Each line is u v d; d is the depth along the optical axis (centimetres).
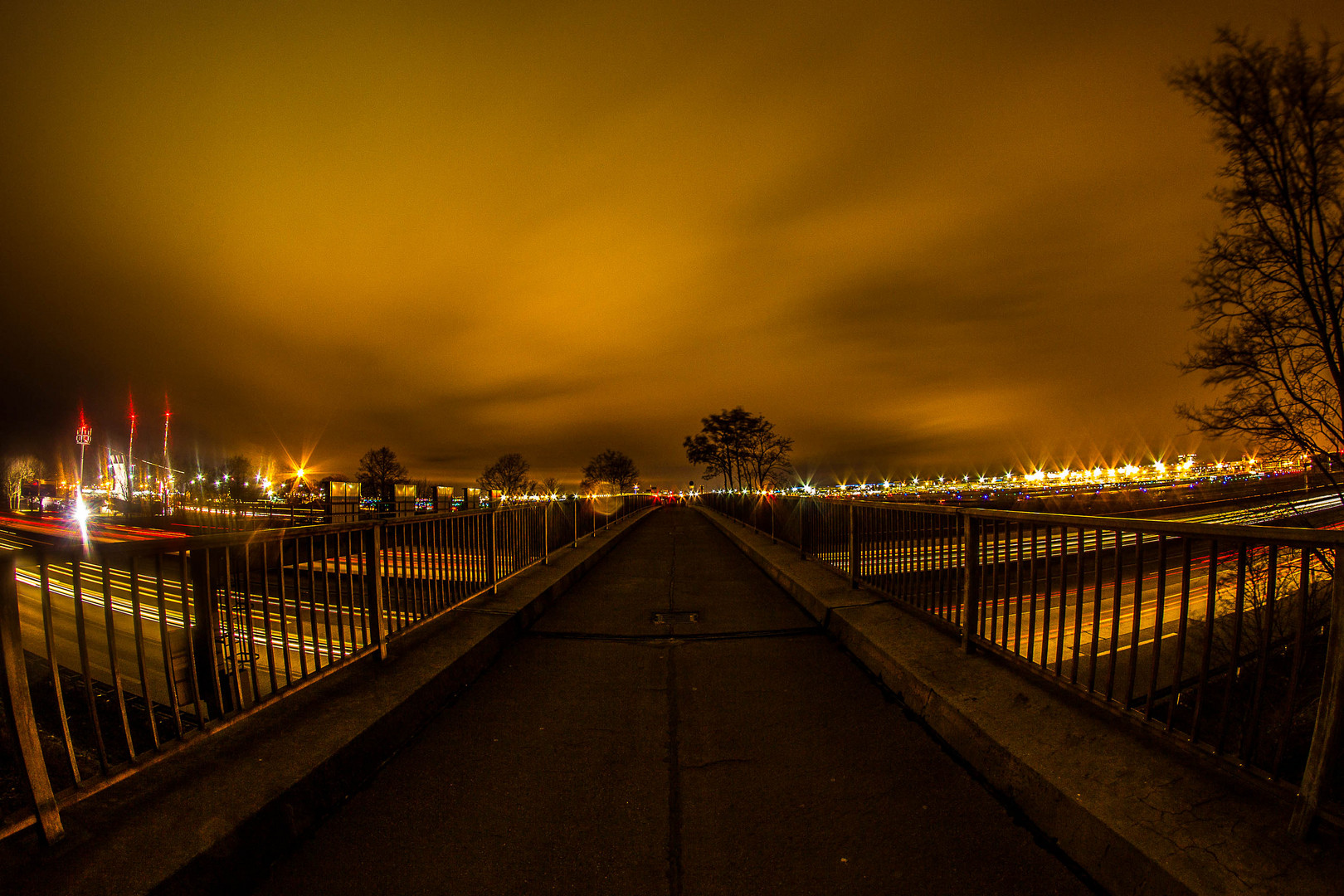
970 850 287
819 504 1021
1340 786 313
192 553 353
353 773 351
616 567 1223
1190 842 253
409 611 566
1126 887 253
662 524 2933
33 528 2923
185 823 273
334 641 673
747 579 1040
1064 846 285
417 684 451
